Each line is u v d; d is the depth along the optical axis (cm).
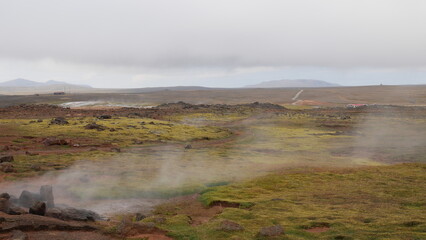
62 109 18262
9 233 2545
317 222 3388
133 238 2784
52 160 6888
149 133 11575
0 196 3266
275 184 5809
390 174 6631
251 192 5209
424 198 4700
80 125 11981
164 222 3391
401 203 4422
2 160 6341
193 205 4619
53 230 2773
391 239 2797
